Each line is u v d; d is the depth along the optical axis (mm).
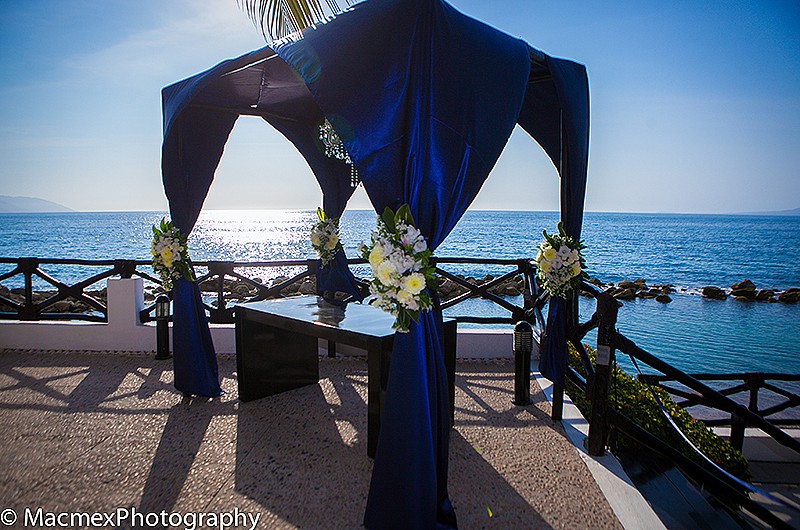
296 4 3928
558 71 3156
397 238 2188
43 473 2654
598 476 2670
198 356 3699
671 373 2791
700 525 2455
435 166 2307
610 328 2846
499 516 2316
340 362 4734
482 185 2482
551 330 3393
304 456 2865
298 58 2420
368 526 2203
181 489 2512
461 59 2406
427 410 2219
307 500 2424
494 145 2510
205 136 4031
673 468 2979
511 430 3256
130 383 4094
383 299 2184
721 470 2619
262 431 3195
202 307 3801
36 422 3311
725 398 2699
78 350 5012
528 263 5125
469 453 2938
